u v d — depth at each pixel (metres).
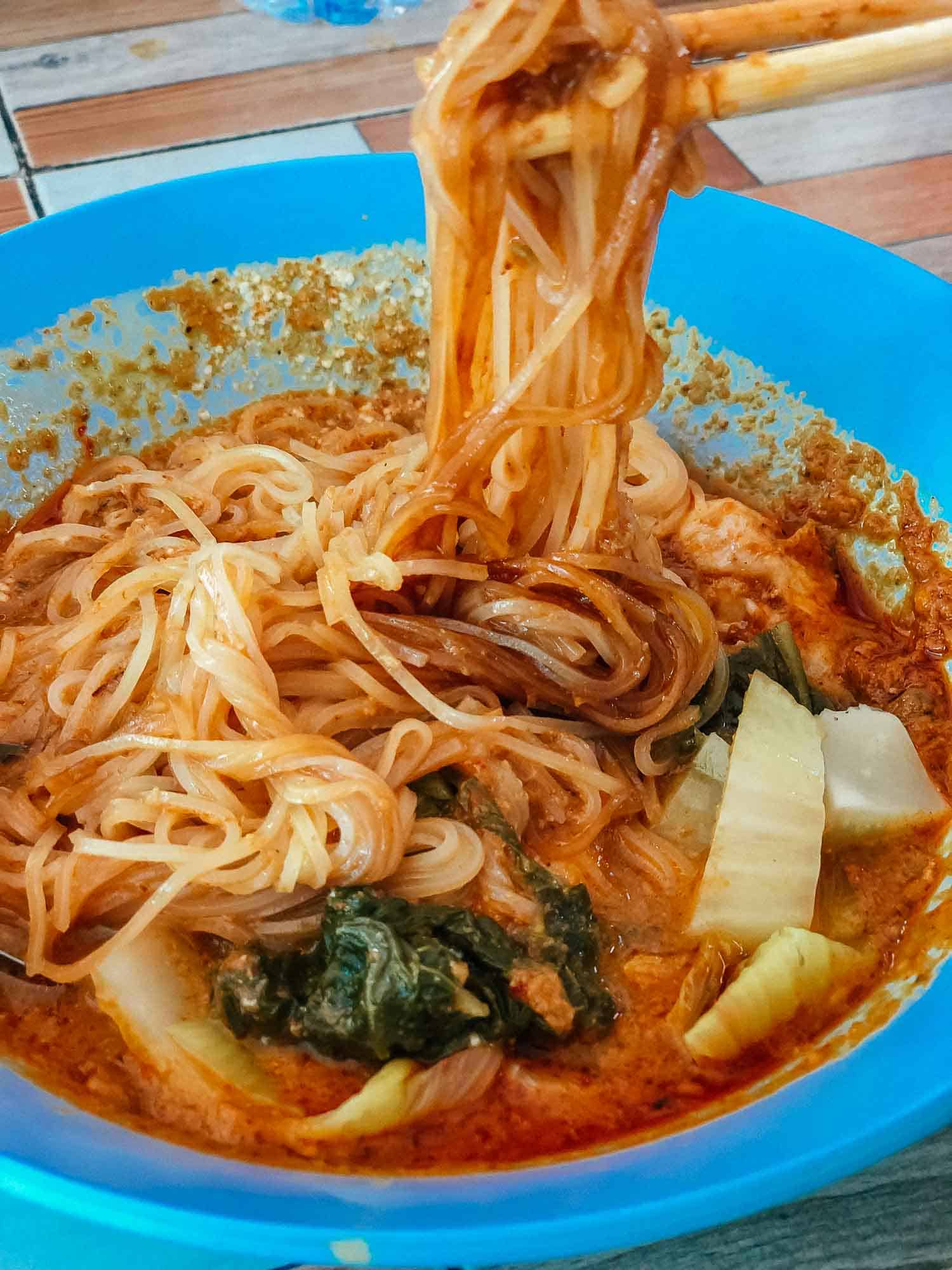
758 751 0.22
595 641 0.22
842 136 0.37
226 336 0.29
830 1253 0.17
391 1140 0.18
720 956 0.20
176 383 0.29
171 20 0.41
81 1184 0.15
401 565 0.21
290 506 0.26
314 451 0.28
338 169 0.28
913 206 0.34
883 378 0.26
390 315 0.30
